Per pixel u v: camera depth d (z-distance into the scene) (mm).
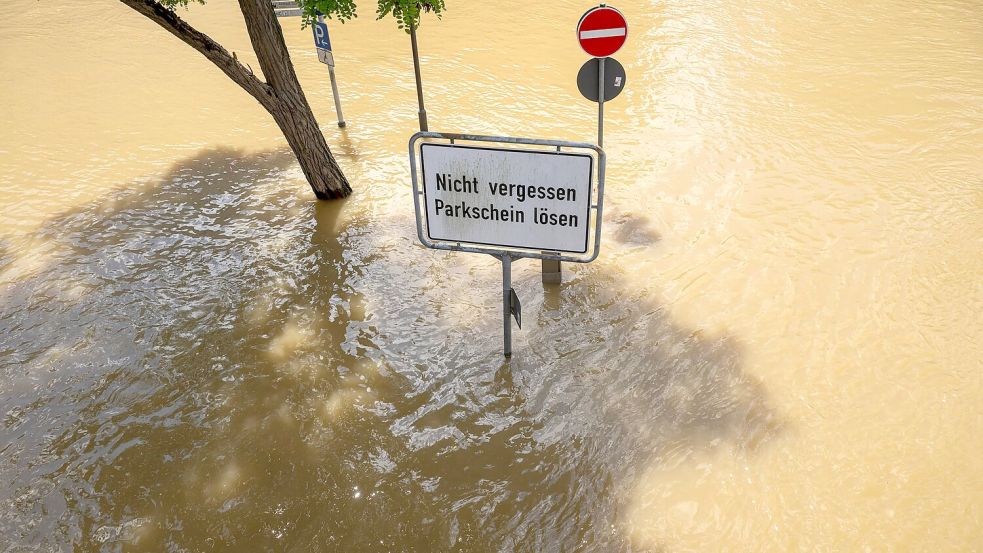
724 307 5285
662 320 5188
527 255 4305
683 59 10508
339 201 6984
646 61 10477
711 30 11773
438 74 10195
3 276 5941
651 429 4277
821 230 6141
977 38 11031
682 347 4918
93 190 7309
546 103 9141
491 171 4043
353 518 3791
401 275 5832
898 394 4410
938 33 11336
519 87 9680
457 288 5656
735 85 9523
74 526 3801
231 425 4414
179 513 3854
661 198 6785
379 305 5480
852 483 3850
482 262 5973
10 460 4207
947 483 3816
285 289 5703
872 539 3549
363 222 6613
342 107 9203
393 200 6988
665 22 12188
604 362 4824
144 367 4910
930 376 4535
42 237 6504
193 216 6805
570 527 3717
